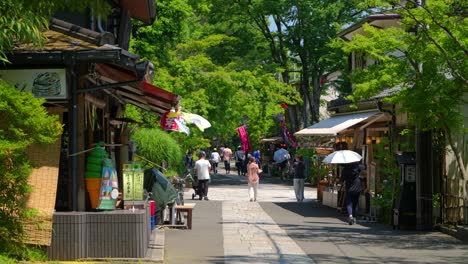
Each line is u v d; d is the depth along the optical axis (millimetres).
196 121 22109
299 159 30719
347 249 14789
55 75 12055
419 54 16891
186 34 35500
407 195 18984
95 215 12172
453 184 18688
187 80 33938
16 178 10562
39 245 11734
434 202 19062
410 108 17188
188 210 18281
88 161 12773
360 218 22047
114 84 12531
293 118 51969
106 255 12172
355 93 18156
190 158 37125
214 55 46688
